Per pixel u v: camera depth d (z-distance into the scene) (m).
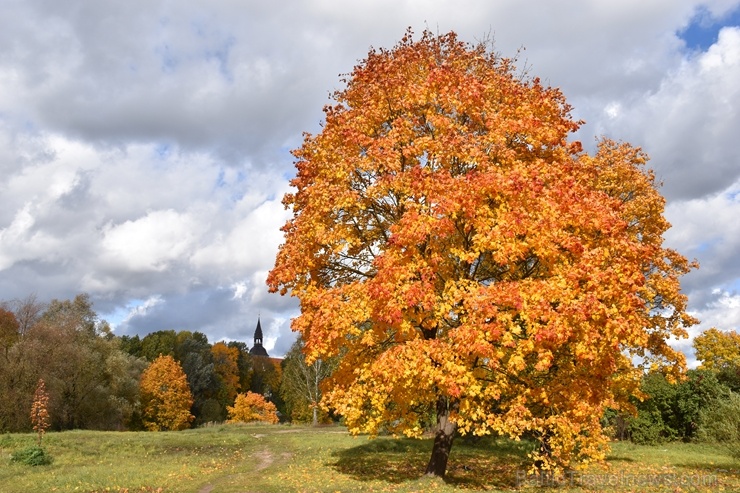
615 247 11.95
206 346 89.38
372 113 14.91
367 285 12.05
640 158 22.48
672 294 19.17
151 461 20.83
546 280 11.66
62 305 50.94
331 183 14.23
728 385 31.41
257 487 14.45
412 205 12.31
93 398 49.78
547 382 13.16
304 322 13.17
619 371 16.73
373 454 21.58
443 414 15.29
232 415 71.38
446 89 14.05
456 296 11.47
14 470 18.25
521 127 13.45
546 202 12.04
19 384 41.38
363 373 12.71
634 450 25.12
